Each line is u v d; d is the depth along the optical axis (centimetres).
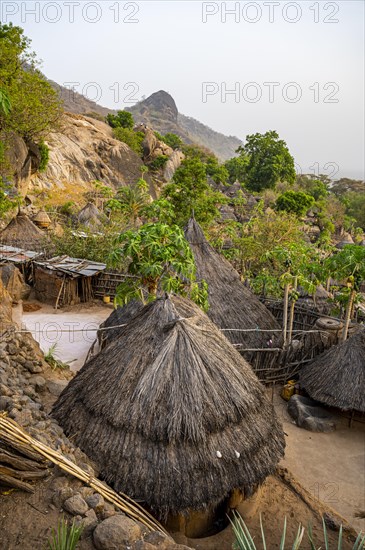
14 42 3406
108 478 624
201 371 688
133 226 3225
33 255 2348
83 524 507
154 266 882
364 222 8256
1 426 568
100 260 2341
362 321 1809
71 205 4256
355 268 1299
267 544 687
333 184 11725
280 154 8200
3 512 519
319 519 758
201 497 612
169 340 709
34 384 895
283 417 1214
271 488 834
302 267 1505
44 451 580
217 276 1496
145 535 520
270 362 1366
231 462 649
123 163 6391
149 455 625
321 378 1212
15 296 2055
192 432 631
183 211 3444
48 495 551
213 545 674
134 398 662
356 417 1225
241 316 1430
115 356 733
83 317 1927
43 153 4378
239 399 699
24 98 3297
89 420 684
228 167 9812
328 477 966
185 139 18562
